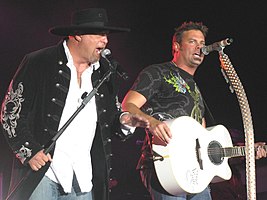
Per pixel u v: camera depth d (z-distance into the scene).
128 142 13.79
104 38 6.32
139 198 11.95
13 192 6.00
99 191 6.54
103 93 6.52
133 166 13.54
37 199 6.22
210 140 7.39
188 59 7.48
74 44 6.34
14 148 6.08
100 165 6.50
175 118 7.20
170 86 7.34
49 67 6.28
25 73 6.24
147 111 7.36
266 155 7.64
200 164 7.20
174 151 7.01
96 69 6.54
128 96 7.20
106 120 6.54
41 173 6.10
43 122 6.22
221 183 9.98
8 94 6.25
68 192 6.29
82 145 6.37
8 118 6.14
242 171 10.48
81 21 6.43
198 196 7.40
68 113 6.31
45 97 6.24
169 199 7.14
